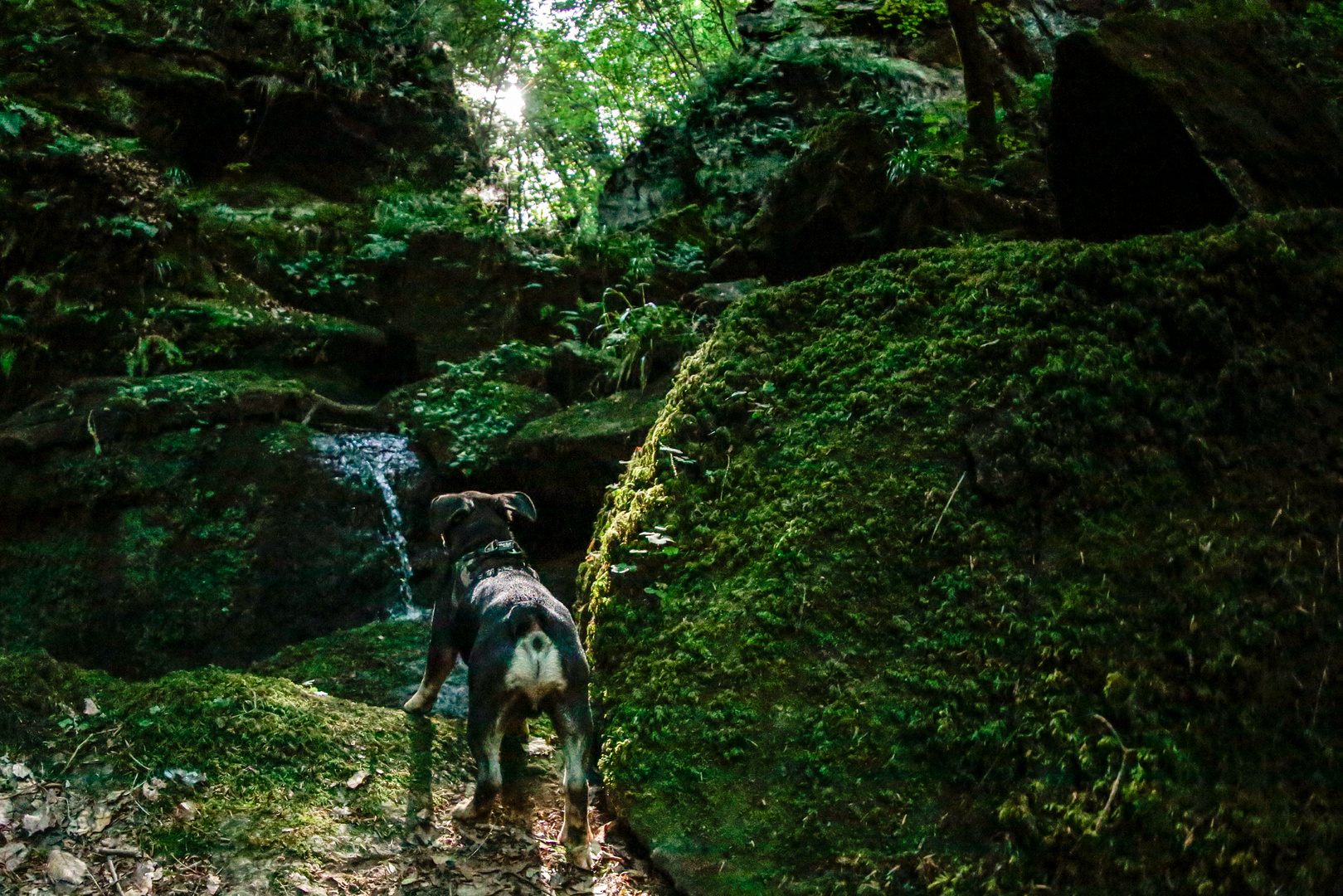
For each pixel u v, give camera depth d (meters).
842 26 13.57
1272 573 3.62
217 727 3.92
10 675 3.98
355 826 3.57
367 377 8.51
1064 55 6.20
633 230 10.96
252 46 11.28
